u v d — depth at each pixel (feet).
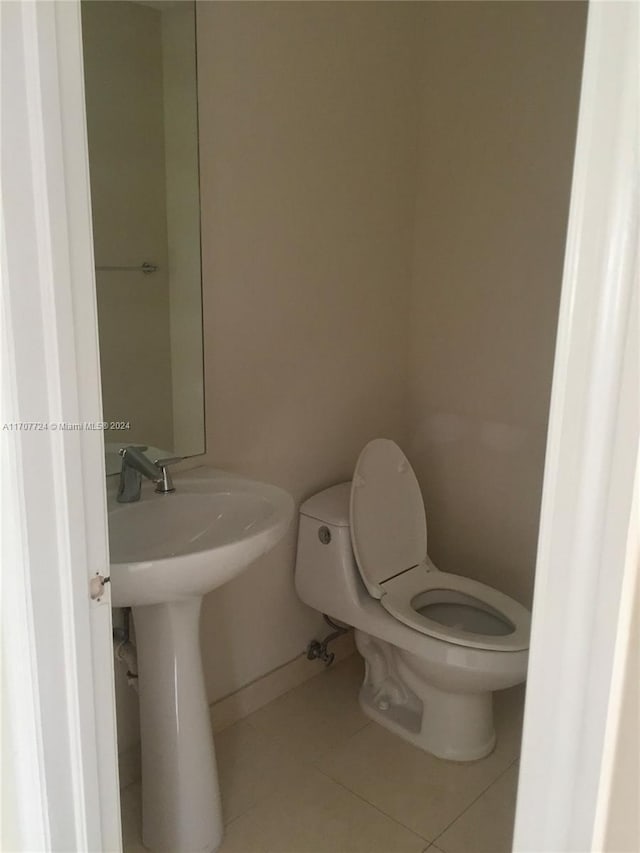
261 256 6.34
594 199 2.01
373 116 7.04
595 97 1.96
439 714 6.59
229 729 6.93
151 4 5.33
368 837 5.72
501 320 7.22
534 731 2.44
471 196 7.25
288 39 6.15
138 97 5.40
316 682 7.68
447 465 7.91
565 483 2.22
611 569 2.18
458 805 6.05
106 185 5.35
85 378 3.37
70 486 3.37
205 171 5.79
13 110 2.97
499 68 6.83
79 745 3.65
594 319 2.07
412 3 7.15
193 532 5.50
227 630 6.81
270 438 6.75
